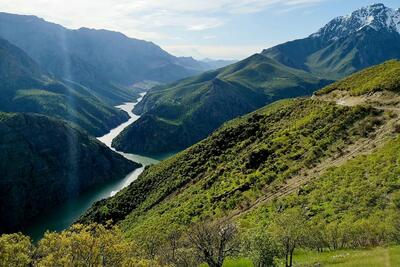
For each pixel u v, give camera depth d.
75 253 20.09
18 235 20.25
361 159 52.41
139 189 123.44
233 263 33.31
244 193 65.56
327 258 32.00
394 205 38.16
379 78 76.62
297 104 94.94
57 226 161.25
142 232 75.00
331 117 70.88
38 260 19.75
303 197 50.88
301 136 72.38
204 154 109.38
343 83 88.38
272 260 28.89
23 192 177.50
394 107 63.84
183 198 85.94
